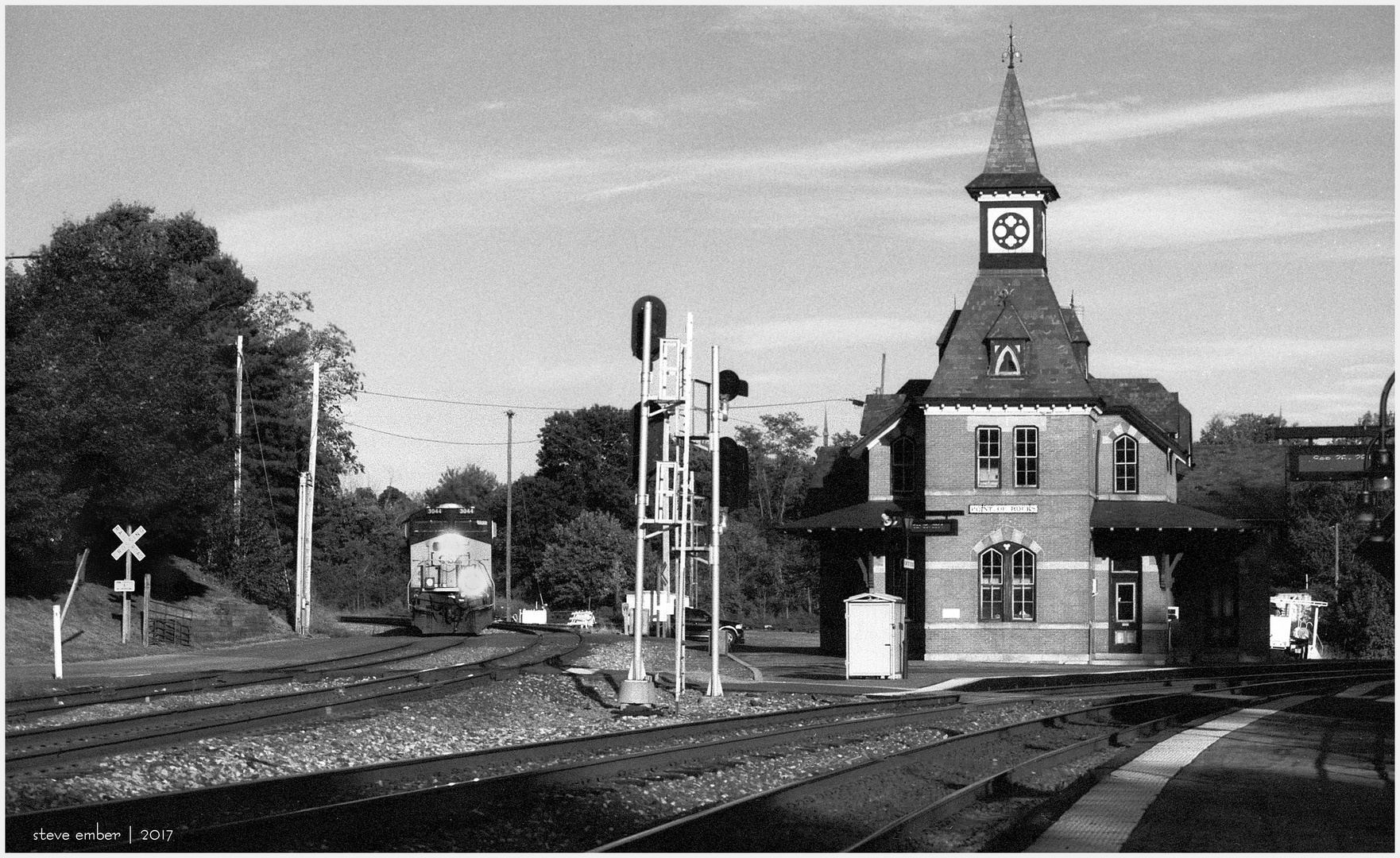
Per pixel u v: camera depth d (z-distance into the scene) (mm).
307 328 88812
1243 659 48344
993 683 36219
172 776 16078
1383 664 49844
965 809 15094
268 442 78375
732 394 29406
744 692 31516
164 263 51688
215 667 36656
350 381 90000
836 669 41625
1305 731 24219
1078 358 53281
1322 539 95438
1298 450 30203
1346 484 100250
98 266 46844
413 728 22094
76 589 49375
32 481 41156
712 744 19281
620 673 35906
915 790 17062
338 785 15094
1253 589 48562
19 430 41375
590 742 19344
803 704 28906
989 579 46500
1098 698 31531
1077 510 46156
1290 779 17656
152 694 26406
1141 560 47406
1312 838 13648
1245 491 50562
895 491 49938
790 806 14773
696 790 16344
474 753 17141
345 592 102312
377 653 41406
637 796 15414
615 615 86312
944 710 26844
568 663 39531
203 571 62938
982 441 46750
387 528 115062
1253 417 136500
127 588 44406
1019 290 48125
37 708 22797
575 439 120000
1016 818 14188
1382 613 72500
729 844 12914
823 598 51469
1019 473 46594
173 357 47312
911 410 49438
